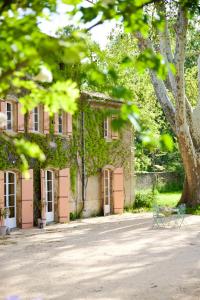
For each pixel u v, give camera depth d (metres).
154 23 2.67
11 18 2.02
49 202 17.86
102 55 2.33
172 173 33.22
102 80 2.07
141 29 2.44
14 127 16.14
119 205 21.11
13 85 2.20
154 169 32.78
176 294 7.10
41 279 8.26
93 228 15.79
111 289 7.46
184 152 20.27
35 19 2.16
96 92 20.52
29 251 11.27
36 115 17.47
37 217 17.00
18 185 16.27
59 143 18.20
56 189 17.98
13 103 16.08
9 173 16.23
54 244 12.33
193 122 20.83
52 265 9.50
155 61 2.08
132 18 2.35
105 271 8.83
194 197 20.53
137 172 30.59
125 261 9.77
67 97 2.10
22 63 1.86
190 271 8.66
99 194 20.64
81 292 7.31
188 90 27.95
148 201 22.91
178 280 7.98
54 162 17.83
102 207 20.59
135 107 1.92
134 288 7.50
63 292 7.34
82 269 9.04
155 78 20.86
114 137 21.36
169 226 15.52
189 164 20.39
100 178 20.67
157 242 12.26
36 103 2.22
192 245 11.68
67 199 18.03
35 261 9.96
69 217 18.61
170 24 18.97
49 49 1.74
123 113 1.91
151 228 15.12
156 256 10.27
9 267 9.37
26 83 2.14
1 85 2.09
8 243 12.68
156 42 21.00
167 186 32.53
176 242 12.20
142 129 1.98
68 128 18.64
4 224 15.28
